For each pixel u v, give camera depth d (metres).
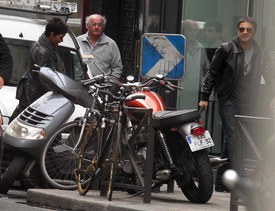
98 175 23.70
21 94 29.00
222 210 22.27
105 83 24.55
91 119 25.39
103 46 34.75
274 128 19.36
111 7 44.34
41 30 33.12
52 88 27.42
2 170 27.77
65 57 32.56
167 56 29.78
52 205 24.12
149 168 22.72
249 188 7.51
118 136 22.61
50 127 26.73
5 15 32.94
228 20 36.88
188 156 23.59
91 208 22.67
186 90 37.47
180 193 27.27
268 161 18.30
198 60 37.50
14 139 26.64
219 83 28.22
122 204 22.28
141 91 24.53
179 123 22.92
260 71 28.00
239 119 19.92
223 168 29.41
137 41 39.69
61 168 26.56
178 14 37.81
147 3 38.50
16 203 25.05
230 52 27.83
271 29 35.41
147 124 22.84
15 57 32.19
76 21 47.19
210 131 36.53
